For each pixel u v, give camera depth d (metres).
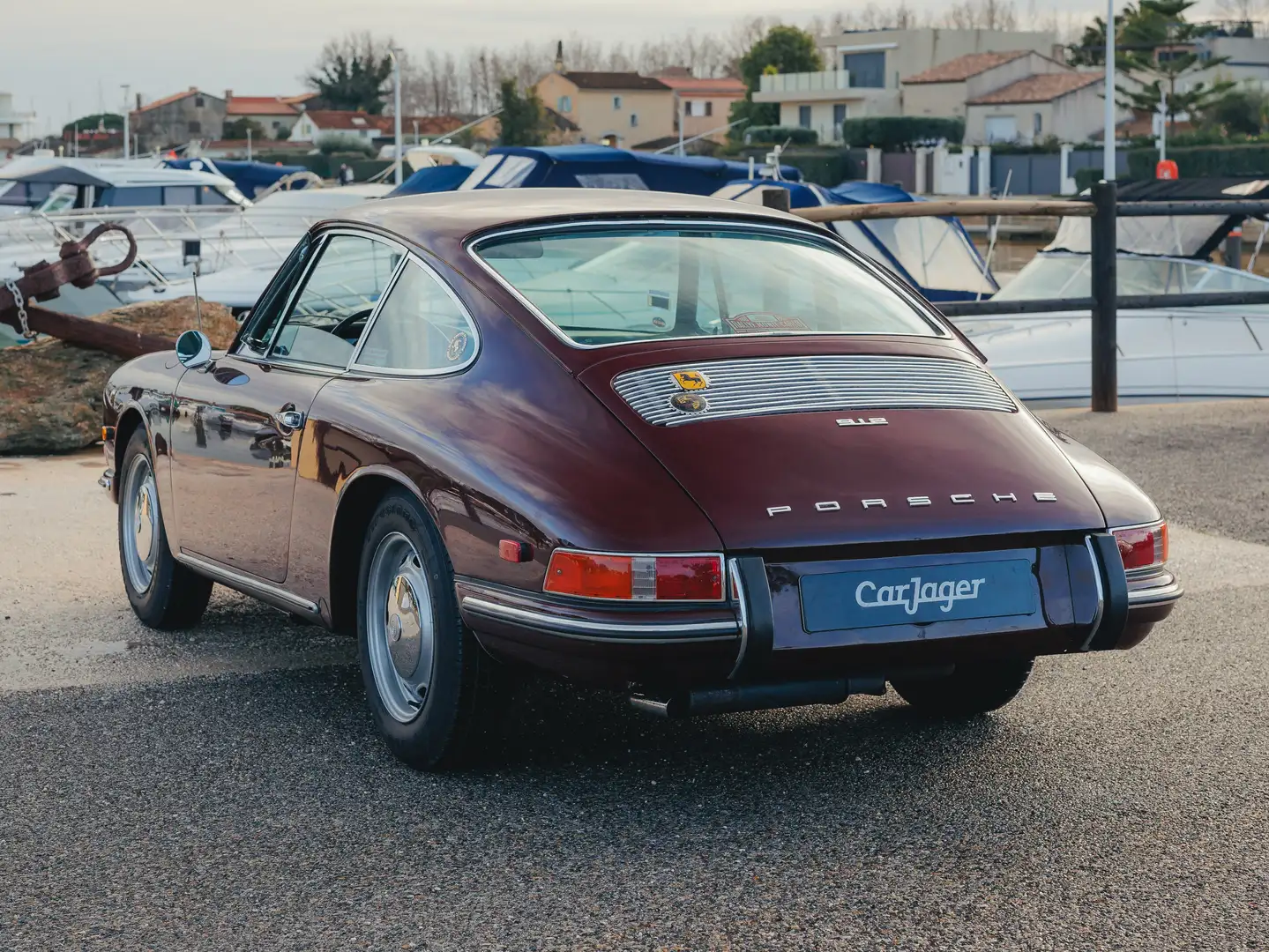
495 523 3.51
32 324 9.73
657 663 3.33
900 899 3.20
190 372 5.12
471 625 3.60
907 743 4.25
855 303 4.27
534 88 85.69
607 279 4.04
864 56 90.06
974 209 9.97
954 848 3.48
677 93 126.31
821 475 3.51
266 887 3.26
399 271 4.25
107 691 4.70
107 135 117.62
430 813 3.68
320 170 88.56
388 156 83.12
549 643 3.39
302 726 4.35
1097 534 3.68
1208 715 4.50
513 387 3.73
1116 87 77.25
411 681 3.95
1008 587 3.59
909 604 3.49
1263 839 3.54
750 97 101.75
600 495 3.40
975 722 4.46
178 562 5.22
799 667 3.41
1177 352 11.80
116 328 9.95
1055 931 3.05
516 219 4.20
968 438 3.77
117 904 3.17
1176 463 8.68
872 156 70.94
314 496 4.20
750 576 3.34
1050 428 4.09
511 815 3.67
